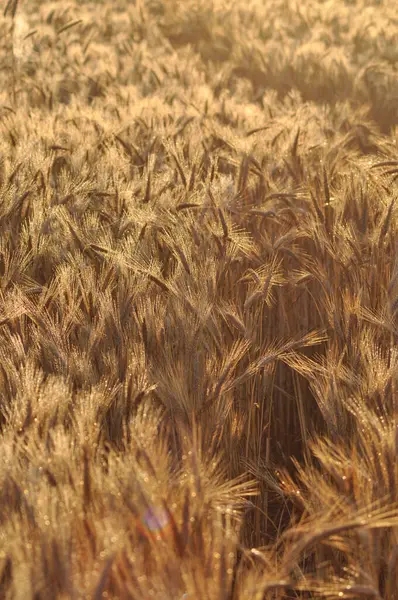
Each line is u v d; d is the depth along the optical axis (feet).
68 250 12.28
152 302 10.73
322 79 33.65
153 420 7.79
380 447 7.33
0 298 10.43
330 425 8.98
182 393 8.93
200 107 22.09
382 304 11.55
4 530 6.03
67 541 5.61
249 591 6.08
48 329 9.43
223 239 12.07
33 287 11.31
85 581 5.46
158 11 63.26
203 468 7.16
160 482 6.66
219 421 9.28
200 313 10.11
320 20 46.93
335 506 7.11
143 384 8.73
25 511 6.12
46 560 5.47
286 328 13.52
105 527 5.86
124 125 18.83
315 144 17.04
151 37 49.14
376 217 13.28
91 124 19.02
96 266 12.12
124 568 5.57
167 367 9.34
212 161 14.87
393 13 48.93
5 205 12.97
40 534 5.79
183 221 12.72
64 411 7.68
